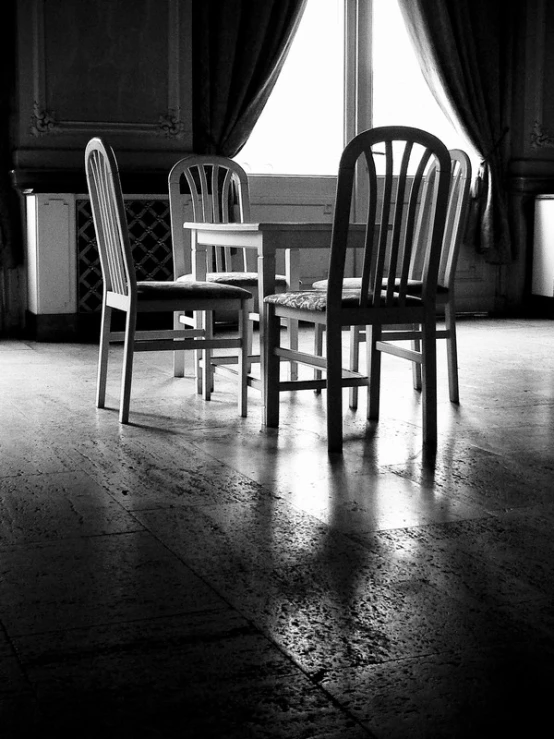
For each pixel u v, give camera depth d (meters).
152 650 1.48
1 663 1.43
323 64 6.27
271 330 3.02
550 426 3.11
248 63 5.71
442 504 2.26
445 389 3.75
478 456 2.72
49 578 1.78
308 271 6.29
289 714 1.29
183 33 5.55
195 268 3.57
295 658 1.46
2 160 5.43
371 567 1.85
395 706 1.32
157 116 5.55
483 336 5.40
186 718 1.28
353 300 2.76
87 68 5.39
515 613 1.63
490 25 6.37
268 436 2.94
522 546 1.98
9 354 4.66
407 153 2.73
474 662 1.45
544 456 2.72
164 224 5.59
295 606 1.66
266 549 1.95
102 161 3.12
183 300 3.10
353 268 6.40
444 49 6.19
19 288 5.60
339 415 2.74
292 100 6.22
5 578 1.78
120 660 1.45
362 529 2.08
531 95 6.55
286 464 2.61
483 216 6.49
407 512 2.20
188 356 4.58
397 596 1.71
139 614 1.62
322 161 6.34
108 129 5.46
